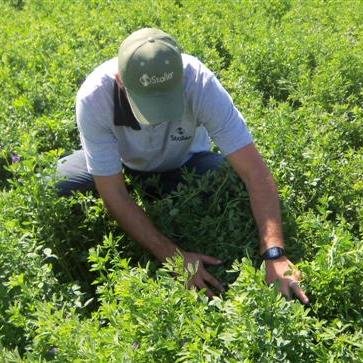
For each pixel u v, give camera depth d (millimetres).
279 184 2928
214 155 2988
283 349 2088
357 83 4199
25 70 4352
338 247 2367
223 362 2084
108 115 2598
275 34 4852
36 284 2510
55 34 5145
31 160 2771
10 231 2641
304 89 3994
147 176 3002
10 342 2428
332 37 4836
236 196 2752
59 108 3725
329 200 2801
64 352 2160
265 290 2078
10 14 6508
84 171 2988
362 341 2195
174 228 2814
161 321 2162
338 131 3527
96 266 2400
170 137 2760
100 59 4316
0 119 3719
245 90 3953
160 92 2395
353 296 2367
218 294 2545
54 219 2797
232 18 5508
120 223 2715
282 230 2633
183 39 4582
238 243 2676
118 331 2195
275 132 3121
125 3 6062
